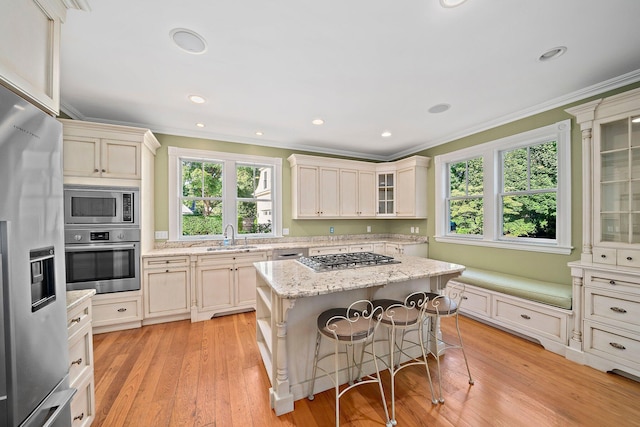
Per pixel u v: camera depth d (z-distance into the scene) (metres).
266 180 4.21
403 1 1.44
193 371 2.07
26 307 0.86
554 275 2.74
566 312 2.23
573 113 2.32
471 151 3.60
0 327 0.77
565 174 2.66
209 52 1.88
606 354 2.01
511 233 3.24
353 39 1.75
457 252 3.82
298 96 2.59
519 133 3.04
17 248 0.82
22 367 0.84
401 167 4.45
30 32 1.05
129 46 1.81
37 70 1.09
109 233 2.73
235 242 3.86
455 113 3.04
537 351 2.34
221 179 3.91
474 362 2.18
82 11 1.47
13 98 0.81
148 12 1.50
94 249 2.67
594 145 2.19
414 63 2.04
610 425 1.52
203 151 3.71
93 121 3.08
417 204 4.23
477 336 2.63
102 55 1.91
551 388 1.84
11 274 0.79
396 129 3.59
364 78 2.26
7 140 0.79
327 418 1.60
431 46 1.83
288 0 1.42
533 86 2.42
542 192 2.92
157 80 2.26
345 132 3.71
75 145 2.63
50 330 0.99
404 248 4.11
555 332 2.31
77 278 2.62
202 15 1.53
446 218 4.10
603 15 1.54
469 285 3.02
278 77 2.23
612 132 2.18
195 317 3.09
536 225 3.00
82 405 1.42
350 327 1.56
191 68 2.09
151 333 2.76
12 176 0.81
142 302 2.90
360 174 4.59
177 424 1.54
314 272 1.93
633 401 1.70
